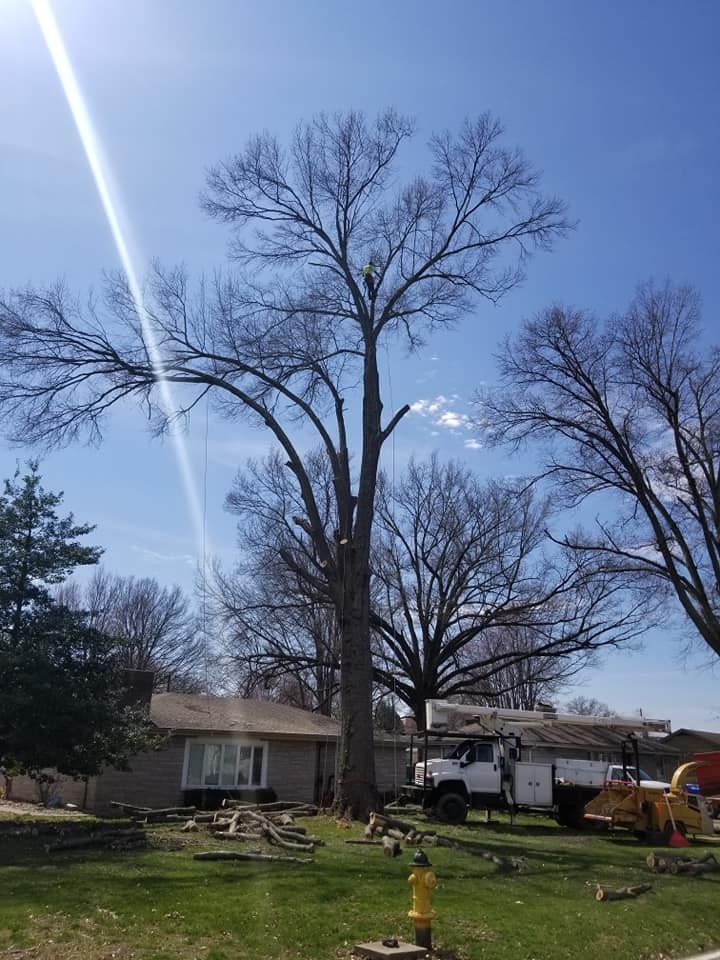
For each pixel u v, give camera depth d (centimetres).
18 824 1697
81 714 1633
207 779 2755
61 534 1769
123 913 854
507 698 5456
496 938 880
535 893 1132
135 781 2581
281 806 2144
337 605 2095
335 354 2428
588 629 3631
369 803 1875
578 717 2550
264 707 3238
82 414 2234
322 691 4612
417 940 817
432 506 3934
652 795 2203
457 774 2373
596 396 2830
